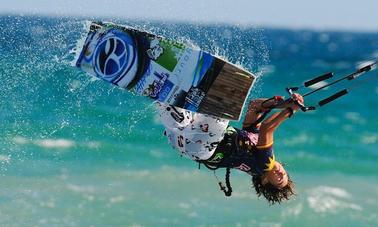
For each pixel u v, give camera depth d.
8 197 46.38
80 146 63.12
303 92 120.44
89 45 24.23
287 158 66.00
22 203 45.38
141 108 75.81
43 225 41.75
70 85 67.38
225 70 23.73
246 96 23.70
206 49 26.39
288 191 25.91
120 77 24.11
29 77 43.88
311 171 60.66
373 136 78.12
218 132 23.92
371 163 63.94
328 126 83.75
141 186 51.31
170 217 44.72
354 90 125.50
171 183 52.66
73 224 42.38
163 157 60.97
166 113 24.27
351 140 75.50
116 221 43.44
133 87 24.11
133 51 23.98
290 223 44.59
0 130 63.91
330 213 46.78
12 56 56.84
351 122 88.06
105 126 69.88
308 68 190.88
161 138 68.12
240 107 23.72
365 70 23.62
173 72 23.89
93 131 68.38
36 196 47.09
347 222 45.16
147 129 70.88
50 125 66.50
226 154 24.41
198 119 24.09
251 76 23.67
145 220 43.91
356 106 105.19
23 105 68.00
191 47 23.95
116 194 48.88
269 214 46.00
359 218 45.97
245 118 25.12
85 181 51.97
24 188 48.84
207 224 43.62
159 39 24.00
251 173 25.25
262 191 25.89
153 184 52.09
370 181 56.75
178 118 24.08
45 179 51.72
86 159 58.94
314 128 81.69
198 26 26.97
